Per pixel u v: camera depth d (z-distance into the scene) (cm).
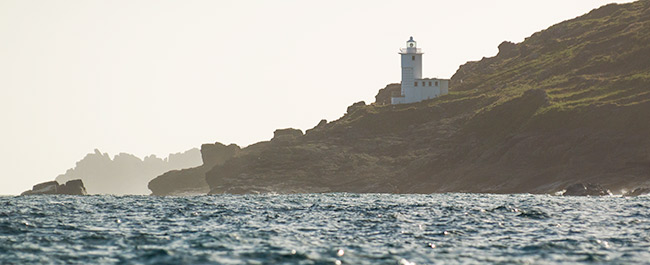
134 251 11256
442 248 11812
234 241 12425
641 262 10575
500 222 16025
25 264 10212
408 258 10788
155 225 15275
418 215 17900
